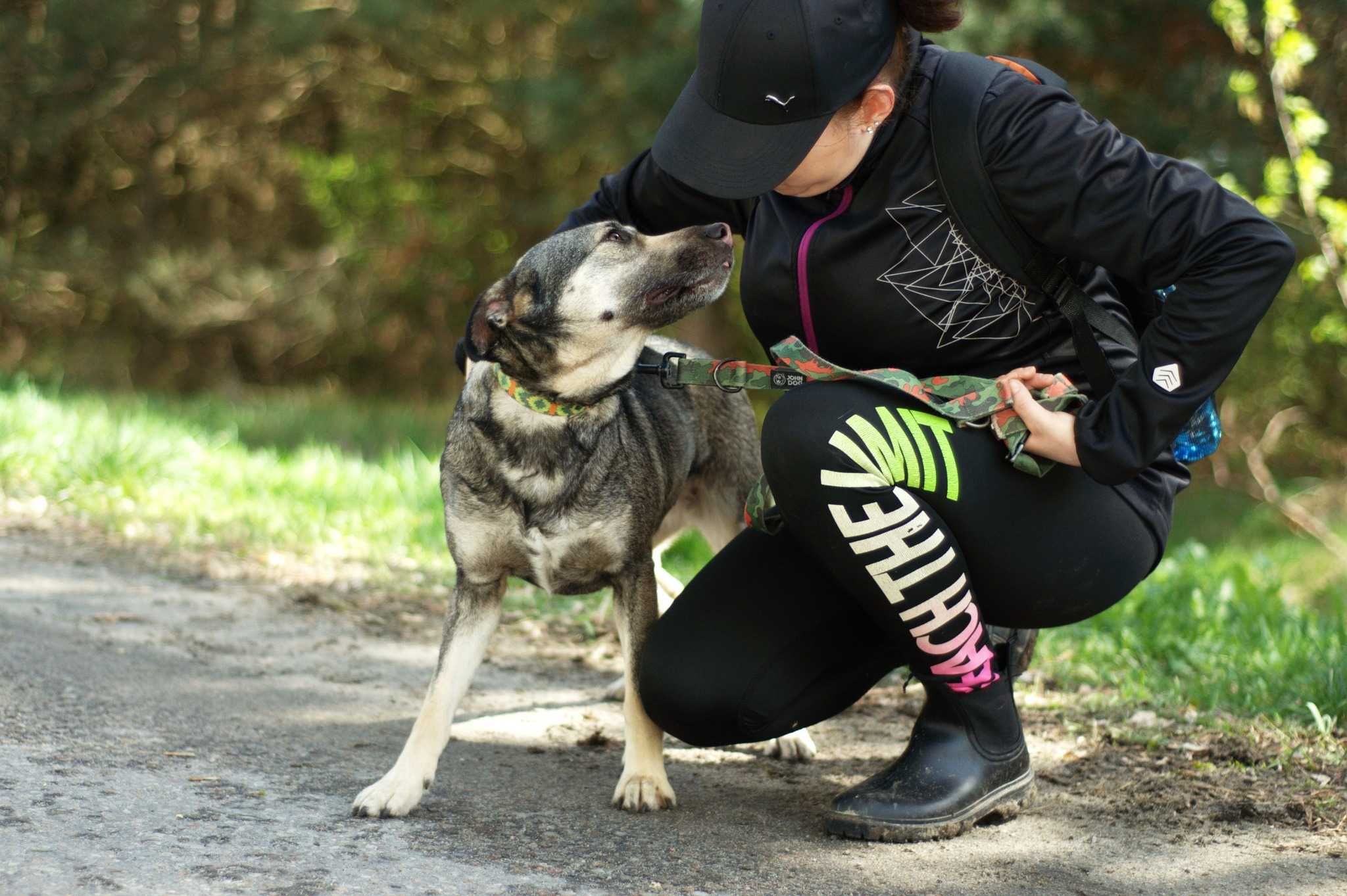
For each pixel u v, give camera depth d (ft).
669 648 8.64
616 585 9.91
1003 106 7.64
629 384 9.70
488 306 9.39
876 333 8.27
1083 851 8.31
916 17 7.77
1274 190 20.75
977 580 8.34
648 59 30.83
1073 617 8.52
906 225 7.89
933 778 8.48
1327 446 44.01
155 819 7.95
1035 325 8.21
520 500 9.46
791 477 7.90
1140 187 7.39
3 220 51.24
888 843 8.32
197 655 12.97
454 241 49.32
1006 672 9.24
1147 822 8.93
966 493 7.93
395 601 16.61
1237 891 7.67
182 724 10.41
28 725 9.80
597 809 8.94
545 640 15.25
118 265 49.03
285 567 17.81
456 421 9.80
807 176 7.87
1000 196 7.66
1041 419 7.66
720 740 8.73
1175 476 8.72
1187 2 30.35
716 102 7.79
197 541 18.89
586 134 34.17
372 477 23.82
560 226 10.88
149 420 27.78
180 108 49.55
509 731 11.12
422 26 41.06
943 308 8.05
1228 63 32.17
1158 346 7.38
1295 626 14.74
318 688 12.14
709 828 8.57
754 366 9.03
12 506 20.22
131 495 21.47
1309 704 11.14
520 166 49.24
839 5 7.47
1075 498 8.09
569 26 34.71
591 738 10.85
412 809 8.57
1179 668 13.64
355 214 48.60
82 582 16.02
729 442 12.16
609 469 9.68
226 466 24.22
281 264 51.26
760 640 8.52
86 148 51.29
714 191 7.76
